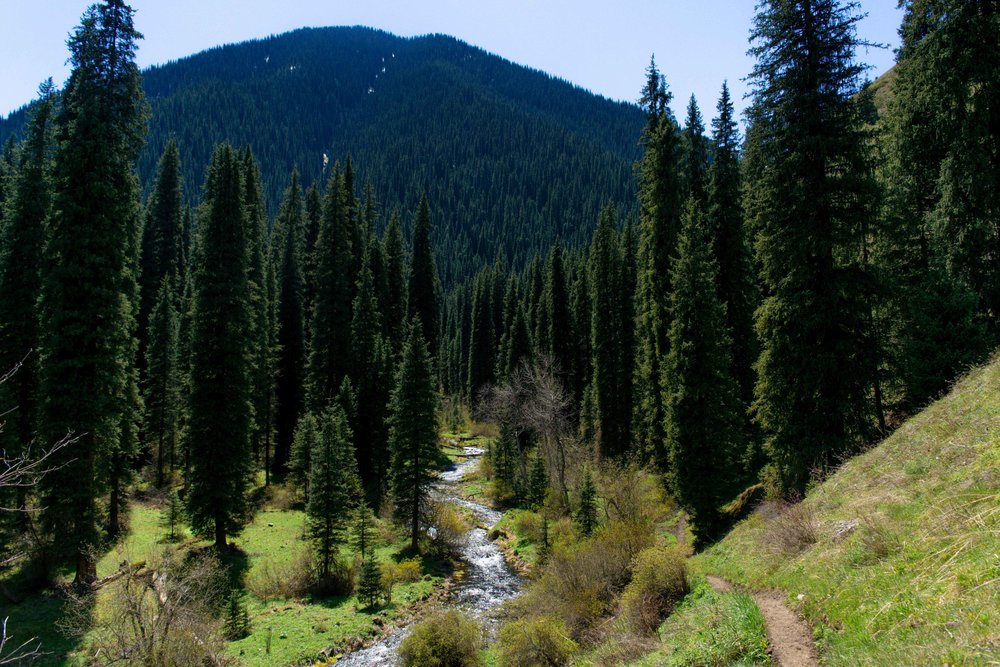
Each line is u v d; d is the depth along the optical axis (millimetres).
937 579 6406
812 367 16156
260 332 41094
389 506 36875
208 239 28516
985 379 12023
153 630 13664
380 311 55969
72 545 20391
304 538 26047
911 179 21188
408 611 23375
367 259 51281
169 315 41250
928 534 7645
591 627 15352
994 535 6398
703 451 20031
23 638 16906
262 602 23234
